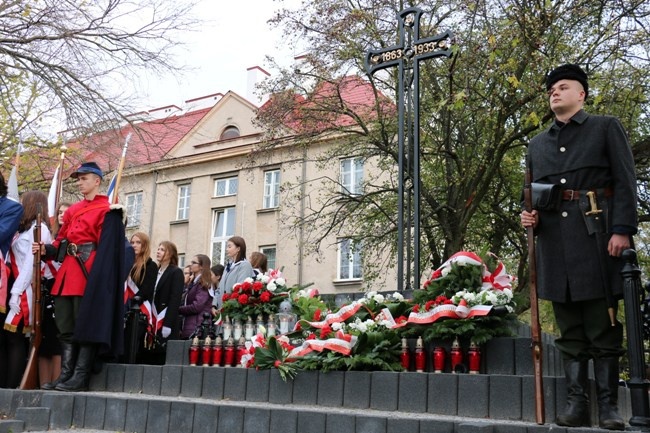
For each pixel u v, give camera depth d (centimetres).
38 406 589
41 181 1620
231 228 2939
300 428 459
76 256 658
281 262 2667
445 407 483
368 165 2423
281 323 704
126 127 1454
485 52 1293
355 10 1518
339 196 1911
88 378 649
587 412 412
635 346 373
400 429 421
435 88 1459
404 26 848
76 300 650
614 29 1201
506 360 529
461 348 543
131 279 771
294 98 1697
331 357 537
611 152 419
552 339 743
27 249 677
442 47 809
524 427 391
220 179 3003
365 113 1725
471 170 1577
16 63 1351
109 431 543
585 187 422
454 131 1570
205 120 3097
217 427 495
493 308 543
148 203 3116
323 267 2545
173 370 620
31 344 659
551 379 441
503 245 1866
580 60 1280
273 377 563
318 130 1728
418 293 614
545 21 1270
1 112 1455
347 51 1559
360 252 1864
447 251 1622
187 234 3011
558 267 424
